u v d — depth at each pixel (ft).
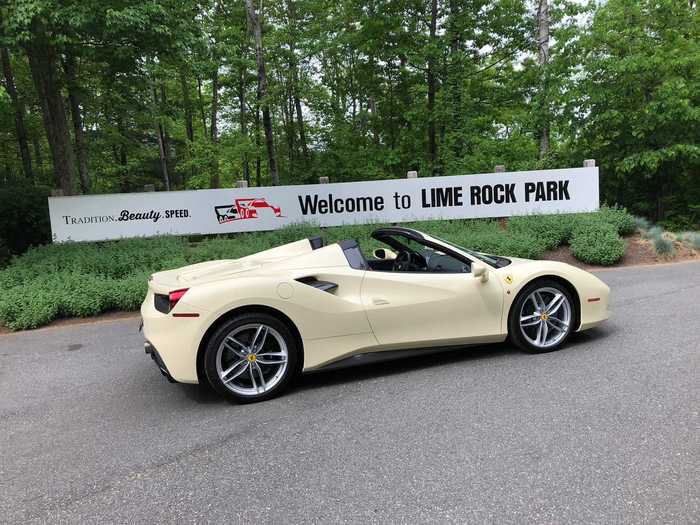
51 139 44.21
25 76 57.52
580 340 15.24
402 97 59.67
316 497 7.84
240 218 37.55
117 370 15.31
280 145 79.36
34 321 21.86
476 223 36.68
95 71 42.50
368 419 10.61
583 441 9.10
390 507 7.45
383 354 13.12
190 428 10.75
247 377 12.38
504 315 13.97
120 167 77.92
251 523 7.26
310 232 34.63
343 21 56.65
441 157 55.77
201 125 93.50
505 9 50.57
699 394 10.83
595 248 29.99
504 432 9.62
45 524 7.50
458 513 7.21
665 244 31.73
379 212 38.32
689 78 44.93
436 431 9.84
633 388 11.34
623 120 47.50
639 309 18.62
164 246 32.01
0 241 35.81
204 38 34.83
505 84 59.82
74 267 27.78
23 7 26.40
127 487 8.47
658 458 8.41
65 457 9.75
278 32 58.95
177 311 11.45
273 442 9.84
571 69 48.75
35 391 13.85
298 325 12.16
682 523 6.75
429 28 53.06
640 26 46.14
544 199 38.47
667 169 49.67
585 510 7.13
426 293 13.30
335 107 66.28
